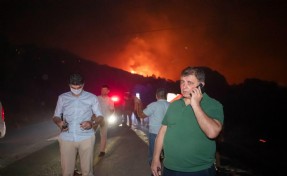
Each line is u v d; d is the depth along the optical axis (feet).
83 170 17.16
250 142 47.85
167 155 11.16
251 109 72.43
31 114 61.41
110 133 48.29
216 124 9.86
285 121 61.93
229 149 40.50
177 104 11.23
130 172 24.52
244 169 30.19
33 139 38.42
